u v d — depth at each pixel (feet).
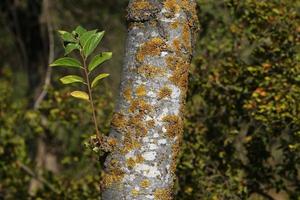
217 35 33.81
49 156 45.57
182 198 31.73
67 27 57.31
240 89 31.42
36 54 57.98
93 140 17.61
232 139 31.48
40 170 44.62
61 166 45.78
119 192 17.25
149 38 17.38
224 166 31.65
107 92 36.60
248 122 31.42
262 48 31.48
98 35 17.25
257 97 29.86
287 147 30.07
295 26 31.63
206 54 33.58
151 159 17.19
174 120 17.35
